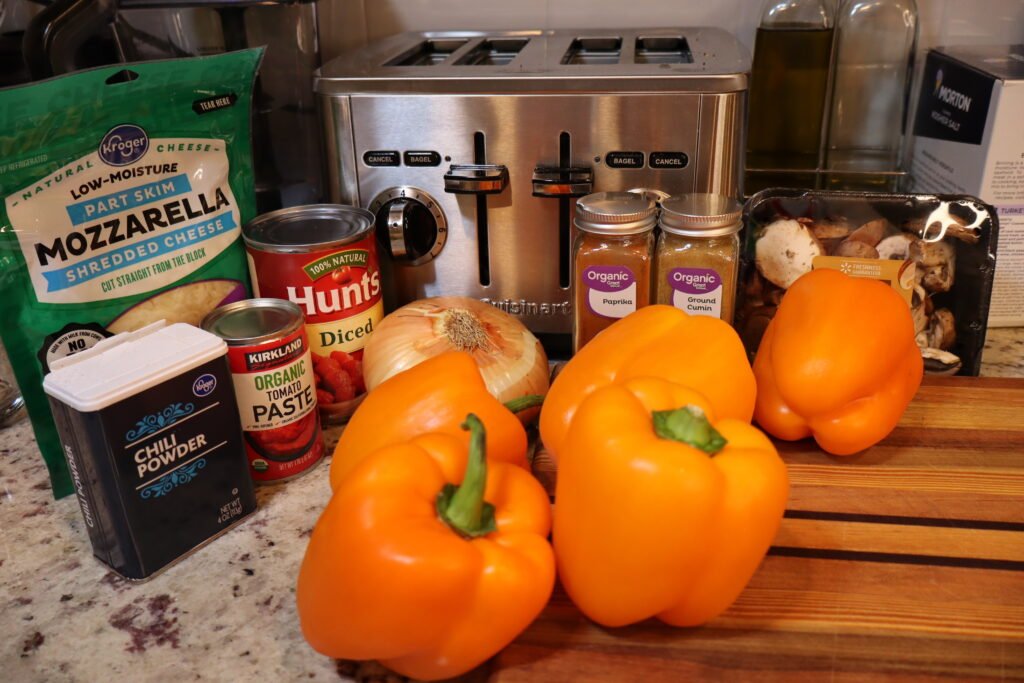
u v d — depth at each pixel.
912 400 0.81
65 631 0.60
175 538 0.66
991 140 0.85
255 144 0.95
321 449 0.78
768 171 1.02
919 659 0.55
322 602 0.53
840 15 1.01
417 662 0.55
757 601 0.60
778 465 0.54
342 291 0.80
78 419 0.59
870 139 1.06
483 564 0.52
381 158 0.86
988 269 0.81
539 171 0.83
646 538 0.52
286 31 0.91
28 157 0.66
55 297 0.69
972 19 1.05
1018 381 0.83
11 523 0.71
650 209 0.77
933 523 0.66
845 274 0.78
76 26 0.76
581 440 0.54
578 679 0.54
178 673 0.57
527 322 0.92
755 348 0.85
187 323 0.72
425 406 0.65
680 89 0.80
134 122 0.71
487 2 1.09
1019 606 0.59
